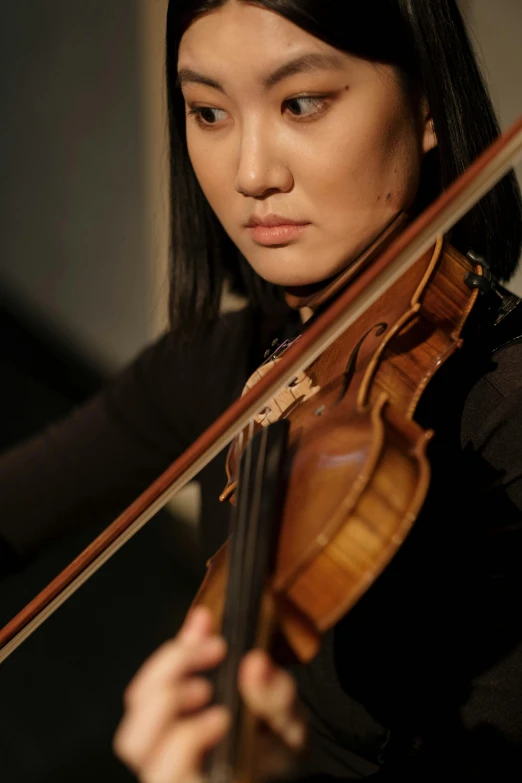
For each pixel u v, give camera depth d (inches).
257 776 23.3
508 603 32.8
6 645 39.8
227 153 34.6
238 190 34.3
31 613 39.8
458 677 33.3
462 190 31.5
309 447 30.2
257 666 23.5
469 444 33.7
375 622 35.5
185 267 47.3
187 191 45.0
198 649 24.9
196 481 47.6
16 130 113.1
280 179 33.5
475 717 32.3
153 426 52.3
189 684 24.6
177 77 37.5
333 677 36.8
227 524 45.8
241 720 23.6
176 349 50.6
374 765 37.8
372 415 28.3
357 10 31.2
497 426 32.9
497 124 36.6
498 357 34.1
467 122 35.3
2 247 114.0
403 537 25.6
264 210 34.4
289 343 40.6
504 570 32.9
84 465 52.7
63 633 80.3
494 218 38.2
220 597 29.5
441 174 35.9
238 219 35.6
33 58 111.0
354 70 32.1
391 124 33.4
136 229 103.7
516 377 33.3
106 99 105.0
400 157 34.2
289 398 36.3
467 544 33.8
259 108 32.8
